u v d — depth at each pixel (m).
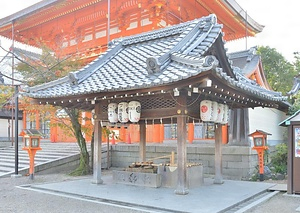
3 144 20.70
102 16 18.06
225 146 11.31
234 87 6.80
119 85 6.88
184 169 7.36
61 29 20.75
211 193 7.50
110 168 13.83
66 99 8.04
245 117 11.60
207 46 7.62
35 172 11.64
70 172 12.08
